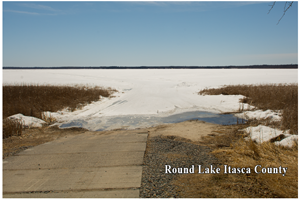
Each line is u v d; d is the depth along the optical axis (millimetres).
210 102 15867
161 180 3906
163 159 4895
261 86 21172
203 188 3578
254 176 3926
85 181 3943
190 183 3770
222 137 6754
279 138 5828
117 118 10969
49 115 11148
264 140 5750
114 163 4754
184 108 13719
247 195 3314
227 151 5164
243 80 40406
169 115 11594
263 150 5098
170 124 9352
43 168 4609
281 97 12922
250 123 8609
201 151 5418
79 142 6711
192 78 50531
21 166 4750
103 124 9680
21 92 16375
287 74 56656
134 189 3609
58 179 4055
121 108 14125
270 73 62594
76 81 41406
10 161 5086
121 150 5648
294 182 3688
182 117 10992
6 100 13133
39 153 5633
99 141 6730
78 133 8164
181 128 8328
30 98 14289
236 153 5047
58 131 8523
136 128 8773
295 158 4574
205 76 56750
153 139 6656
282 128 7129
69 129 8836
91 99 17234
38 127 9102
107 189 3629
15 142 6992
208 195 3352
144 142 6348
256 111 11531
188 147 5746
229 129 7832
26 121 9406
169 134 7332
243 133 7004
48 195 3484
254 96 15125
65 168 4566
